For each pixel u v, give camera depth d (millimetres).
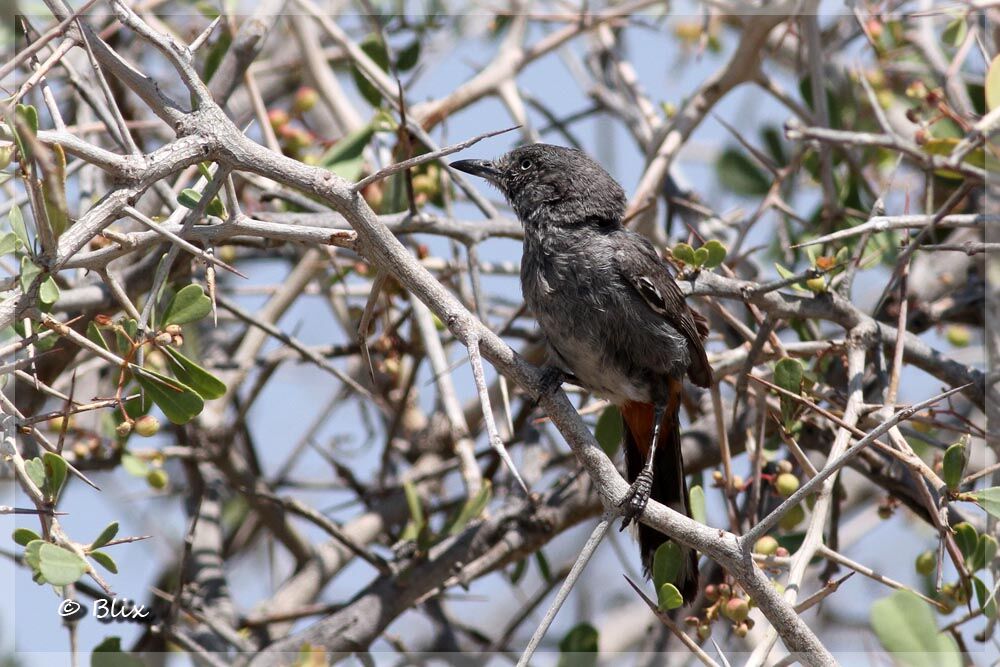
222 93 10078
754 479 9500
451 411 11125
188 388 7141
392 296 12711
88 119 12242
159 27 13172
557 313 9562
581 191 9898
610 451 10656
